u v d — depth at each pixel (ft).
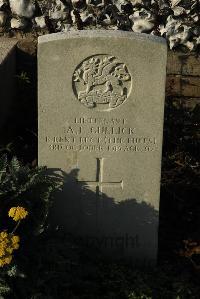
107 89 6.49
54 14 9.32
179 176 8.41
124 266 7.03
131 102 6.54
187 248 7.32
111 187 6.88
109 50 6.35
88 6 9.30
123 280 6.61
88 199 6.93
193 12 9.28
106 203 6.95
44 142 6.69
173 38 9.27
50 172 6.81
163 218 7.84
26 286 6.05
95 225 7.04
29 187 6.42
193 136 8.75
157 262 7.20
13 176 6.51
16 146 8.78
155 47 6.33
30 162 8.39
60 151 6.72
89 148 6.72
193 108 9.33
